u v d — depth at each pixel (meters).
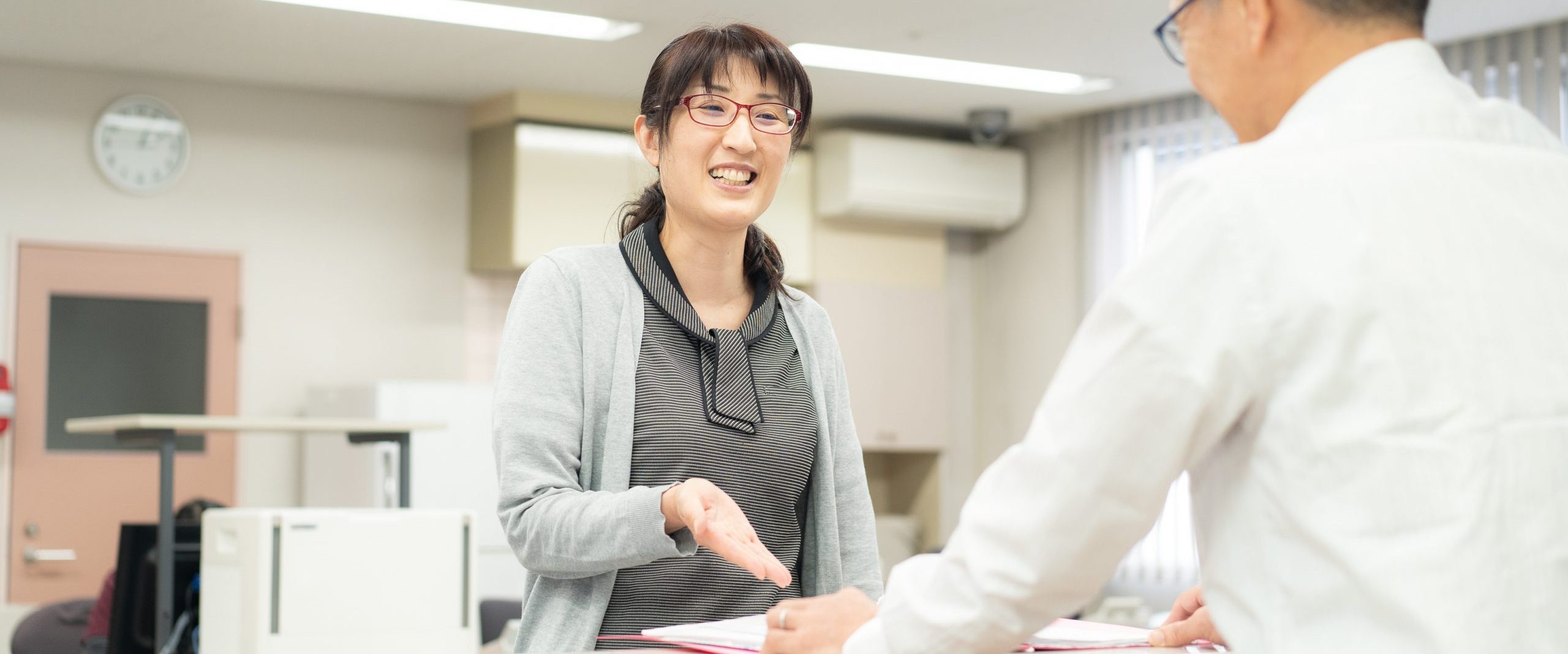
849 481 1.71
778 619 1.14
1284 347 0.92
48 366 5.97
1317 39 1.04
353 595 2.87
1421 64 1.02
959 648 1.01
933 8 5.27
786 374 1.66
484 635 5.01
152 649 3.57
